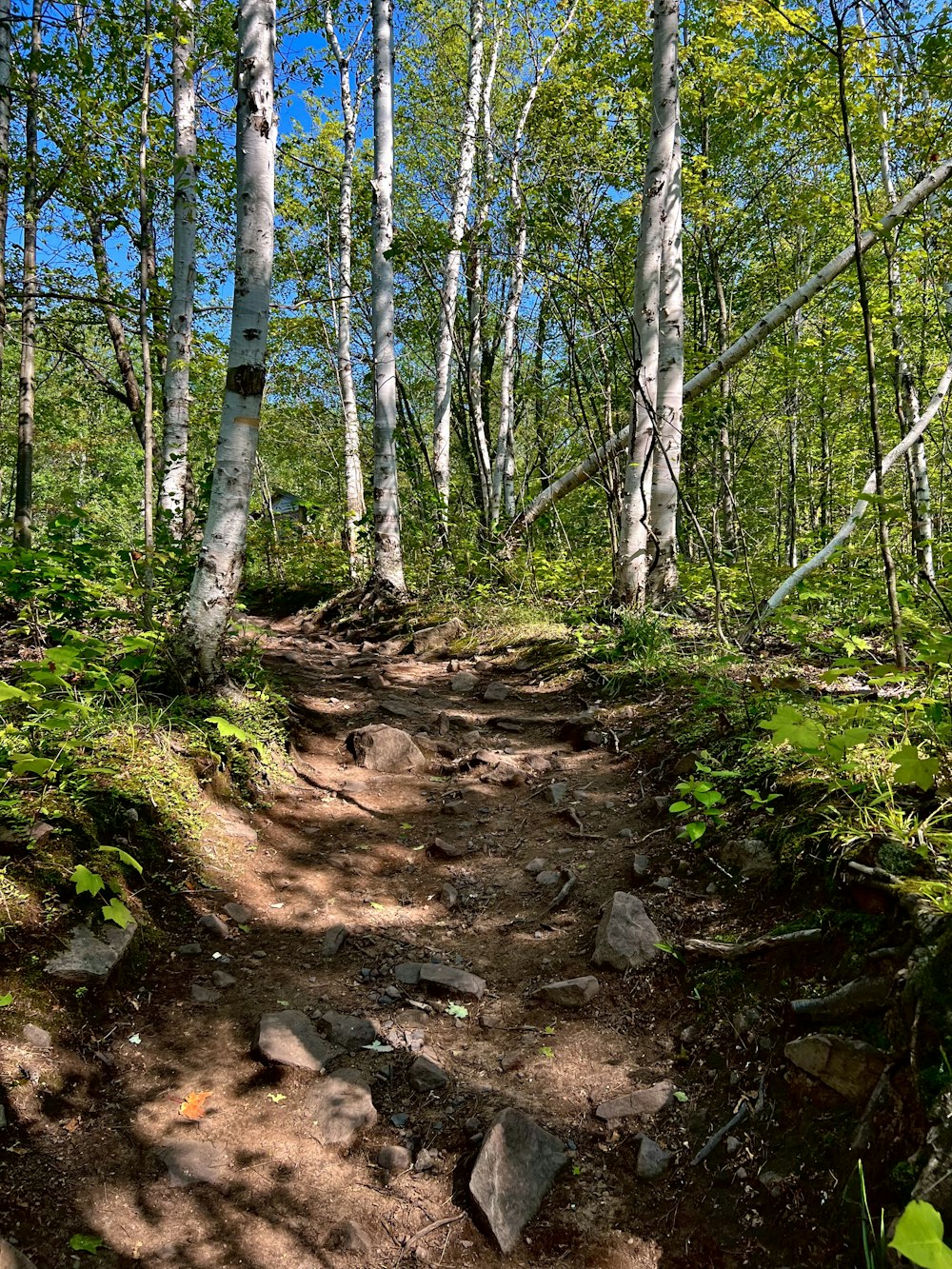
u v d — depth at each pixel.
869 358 3.09
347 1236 1.94
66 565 4.92
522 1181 2.07
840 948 2.28
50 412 12.55
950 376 5.18
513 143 10.02
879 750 2.84
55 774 3.11
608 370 6.85
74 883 2.71
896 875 2.26
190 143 8.77
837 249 12.20
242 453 4.32
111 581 5.38
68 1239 1.83
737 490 14.71
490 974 2.97
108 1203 1.94
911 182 7.72
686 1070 2.38
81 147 6.96
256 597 12.48
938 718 2.77
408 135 14.80
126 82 7.07
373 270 9.40
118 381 13.27
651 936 2.86
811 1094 2.05
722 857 3.11
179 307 8.93
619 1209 2.04
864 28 4.37
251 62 4.11
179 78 8.38
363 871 3.67
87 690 3.82
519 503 10.14
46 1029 2.31
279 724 4.67
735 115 10.78
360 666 7.36
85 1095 2.23
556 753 4.88
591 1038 2.58
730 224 12.62
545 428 10.44
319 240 13.88
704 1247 1.90
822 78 5.63
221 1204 1.99
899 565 5.49
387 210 9.30
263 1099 2.32
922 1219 0.91
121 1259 1.82
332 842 3.92
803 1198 1.87
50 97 6.96
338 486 18.00
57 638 4.72
